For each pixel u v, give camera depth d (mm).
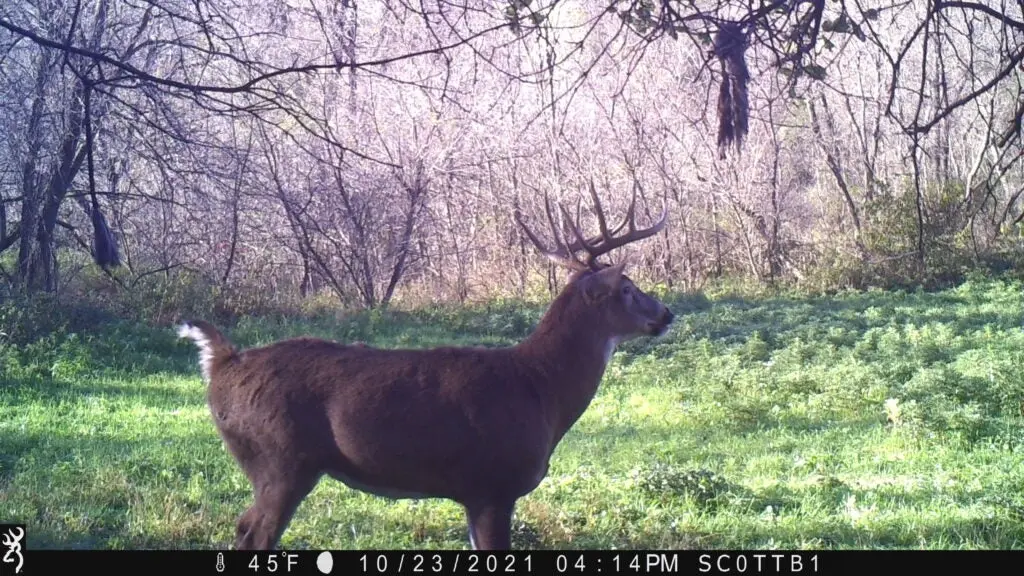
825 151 28844
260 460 6207
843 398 13195
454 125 24625
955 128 30562
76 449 10219
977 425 11273
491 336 21125
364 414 6082
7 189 22281
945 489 9000
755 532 7758
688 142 28484
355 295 25125
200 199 16984
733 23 7070
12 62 16422
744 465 10453
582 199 26812
